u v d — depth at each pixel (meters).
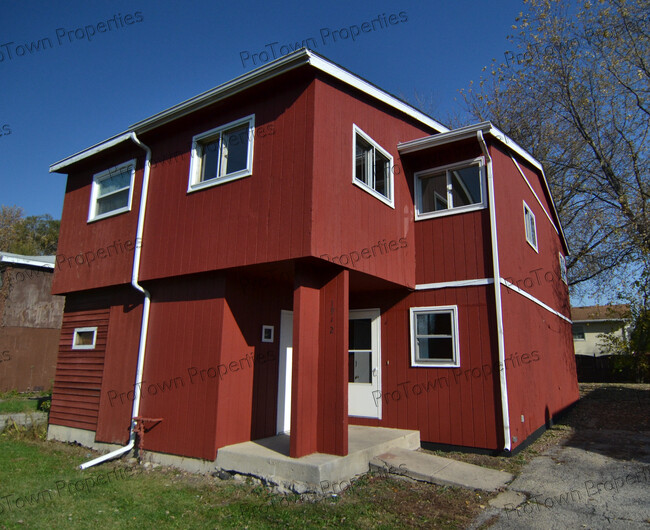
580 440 9.04
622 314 19.23
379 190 8.93
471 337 8.41
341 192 7.37
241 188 7.58
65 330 10.49
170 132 9.10
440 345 8.81
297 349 6.67
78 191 10.77
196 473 7.14
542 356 10.75
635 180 19.08
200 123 8.61
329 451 6.64
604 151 19.69
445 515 5.32
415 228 9.59
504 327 8.27
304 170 6.85
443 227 9.20
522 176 11.02
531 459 7.62
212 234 7.79
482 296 8.46
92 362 9.54
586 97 19.30
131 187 9.44
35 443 9.59
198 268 7.82
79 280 10.09
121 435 8.47
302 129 7.08
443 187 9.63
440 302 8.91
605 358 23.09
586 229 21.12
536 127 21.39
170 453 7.59
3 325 16.95
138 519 5.32
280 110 7.47
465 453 8.02
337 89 7.71
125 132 9.41
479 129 8.70
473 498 5.85
